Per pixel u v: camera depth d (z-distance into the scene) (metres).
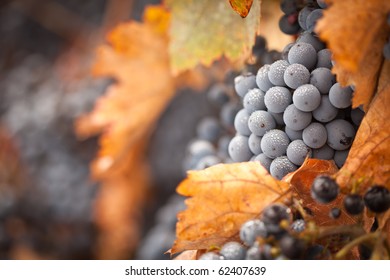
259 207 0.39
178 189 0.39
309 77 0.39
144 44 0.57
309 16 0.40
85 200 0.74
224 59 0.57
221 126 0.55
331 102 0.38
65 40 0.87
